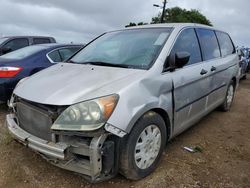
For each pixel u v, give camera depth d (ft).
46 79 11.58
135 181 10.93
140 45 13.10
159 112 11.66
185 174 11.63
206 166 12.42
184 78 12.78
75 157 9.62
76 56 14.67
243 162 12.99
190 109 13.82
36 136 10.35
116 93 9.68
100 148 9.07
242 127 17.95
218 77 16.96
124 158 10.03
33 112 10.30
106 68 11.91
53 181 10.93
